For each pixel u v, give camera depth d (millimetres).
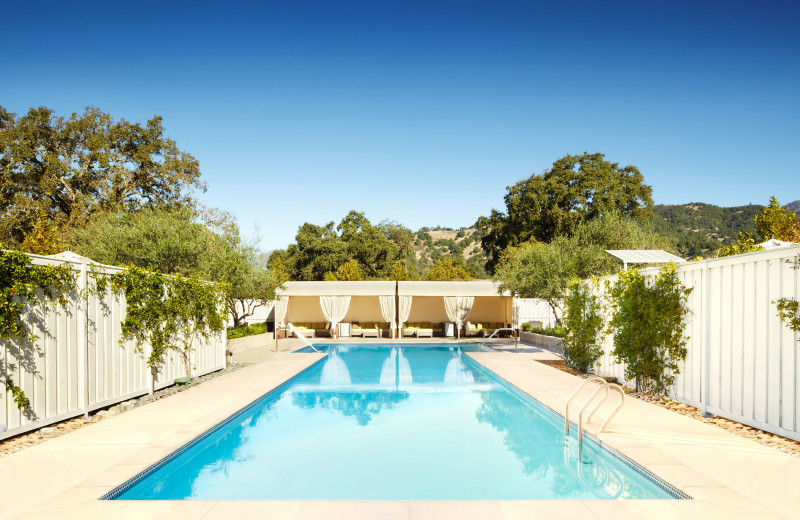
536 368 13164
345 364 16500
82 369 7496
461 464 6391
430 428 8227
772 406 6207
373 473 6078
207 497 5340
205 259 17719
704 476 4879
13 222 28516
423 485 5664
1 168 29219
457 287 25156
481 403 10172
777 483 4707
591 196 35125
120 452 5691
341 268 41344
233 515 4098
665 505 4266
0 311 5949
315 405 10031
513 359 15258
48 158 28891
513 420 8727
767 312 6289
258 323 24969
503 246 38625
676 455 5520
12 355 6176
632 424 6945
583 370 12617
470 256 124000
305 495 5402
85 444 6020
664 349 8680
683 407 8125
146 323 9500
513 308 24234
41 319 6672
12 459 5457
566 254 19203
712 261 7406
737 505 4227
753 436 6344
